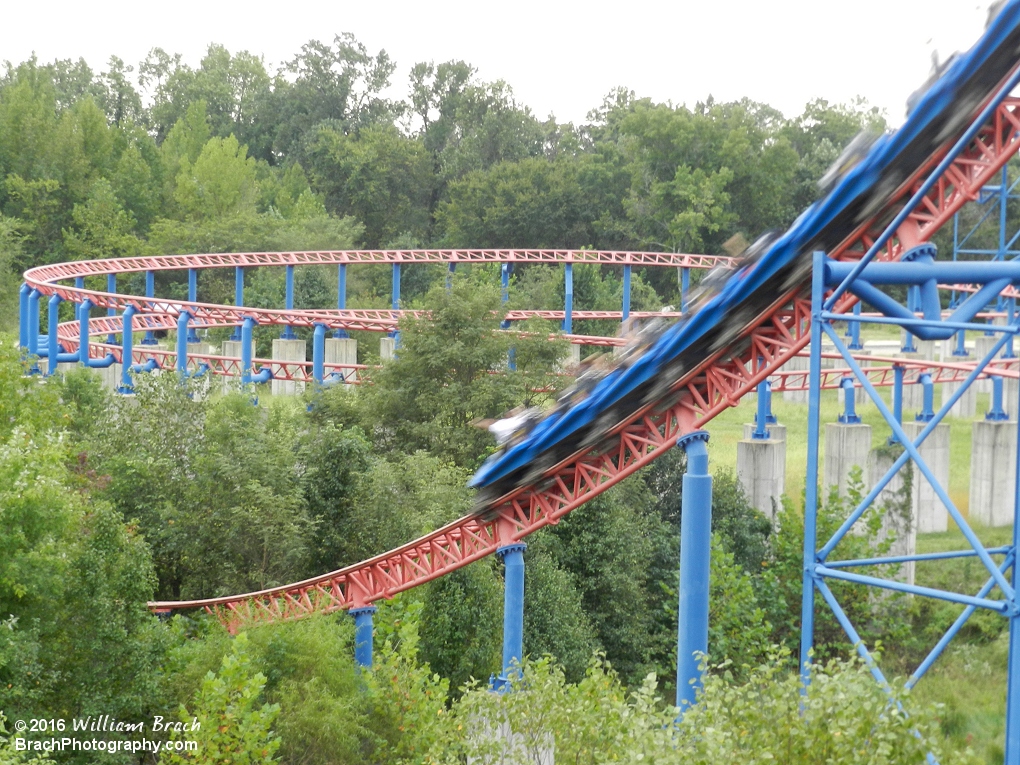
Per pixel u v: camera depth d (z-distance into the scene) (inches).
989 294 788.6
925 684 1278.3
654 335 999.6
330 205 4783.5
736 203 4389.8
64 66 6441.9
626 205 4261.8
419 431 1744.6
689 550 941.2
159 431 1542.8
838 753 526.9
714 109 4323.3
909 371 2320.4
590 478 1075.3
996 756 1107.3
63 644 901.2
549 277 3661.4
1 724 757.9
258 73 6294.3
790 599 1467.8
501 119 5059.1
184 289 3688.5
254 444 1407.5
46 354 2394.2
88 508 986.7
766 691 591.8
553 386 1915.6
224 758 879.7
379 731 1080.2
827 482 1841.8
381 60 5551.2
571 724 729.0
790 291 917.2
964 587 1499.8
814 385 762.2
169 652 1037.8
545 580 1354.6
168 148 4813.0
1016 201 3789.4
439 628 1268.5
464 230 4461.1
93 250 3713.1
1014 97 794.2
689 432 979.3
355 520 1407.5
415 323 1873.8
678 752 551.5
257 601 1261.1
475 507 1126.4
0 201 3964.1
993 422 1824.6
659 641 1483.8
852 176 837.8
